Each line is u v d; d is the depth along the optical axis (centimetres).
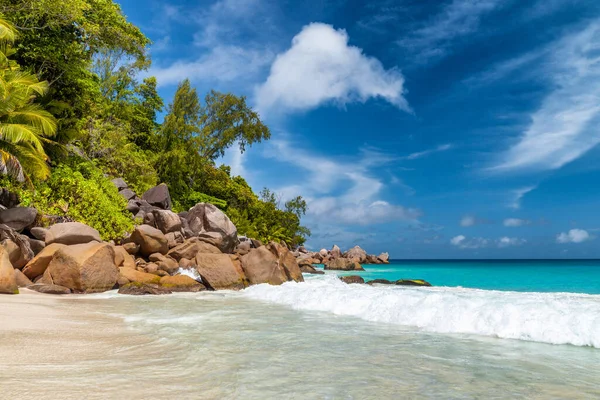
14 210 1647
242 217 4569
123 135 3141
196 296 1377
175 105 4156
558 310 682
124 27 2728
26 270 1424
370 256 6681
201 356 506
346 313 944
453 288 1866
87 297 1280
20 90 1716
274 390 374
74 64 2419
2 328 666
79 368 432
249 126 4647
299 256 5459
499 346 592
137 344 578
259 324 785
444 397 366
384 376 429
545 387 399
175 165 3891
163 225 2434
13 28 1906
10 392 331
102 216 2102
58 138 2362
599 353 550
